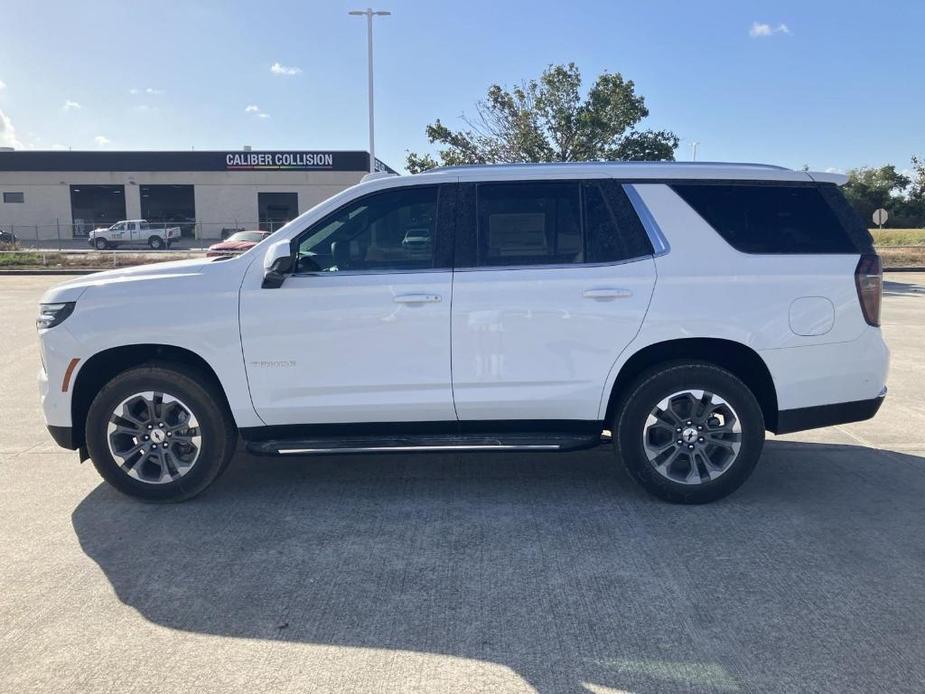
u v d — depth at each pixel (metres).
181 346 4.76
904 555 4.16
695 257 4.77
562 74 23.28
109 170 51.34
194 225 49.03
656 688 3.00
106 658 3.22
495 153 24.41
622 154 23.66
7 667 3.16
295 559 4.16
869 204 71.00
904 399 7.75
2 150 51.22
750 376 5.03
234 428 5.02
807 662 3.16
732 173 4.89
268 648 3.29
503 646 3.30
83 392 4.97
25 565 4.10
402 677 3.07
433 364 4.77
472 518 4.72
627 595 3.73
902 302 16.81
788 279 4.76
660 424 4.82
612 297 4.71
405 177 4.90
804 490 5.18
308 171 51.59
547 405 4.82
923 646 3.28
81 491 5.25
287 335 4.75
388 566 4.07
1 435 6.69
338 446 4.85
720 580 3.88
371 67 29.02
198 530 4.56
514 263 4.79
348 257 4.84
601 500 5.02
